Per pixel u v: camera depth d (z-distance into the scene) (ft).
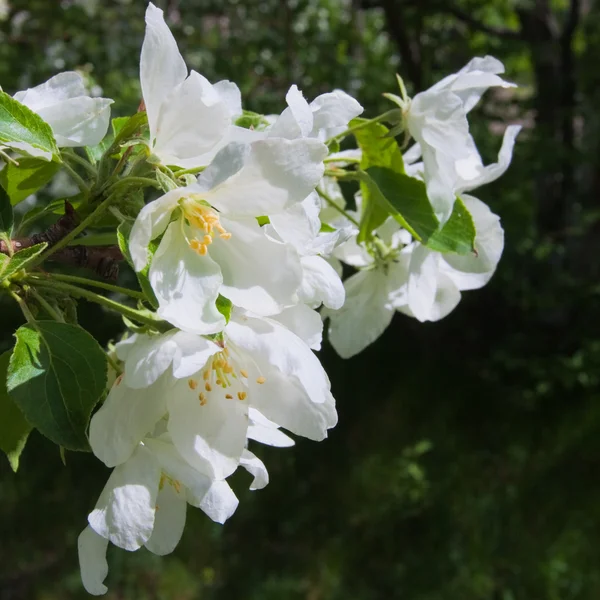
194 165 0.52
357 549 2.12
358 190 0.84
